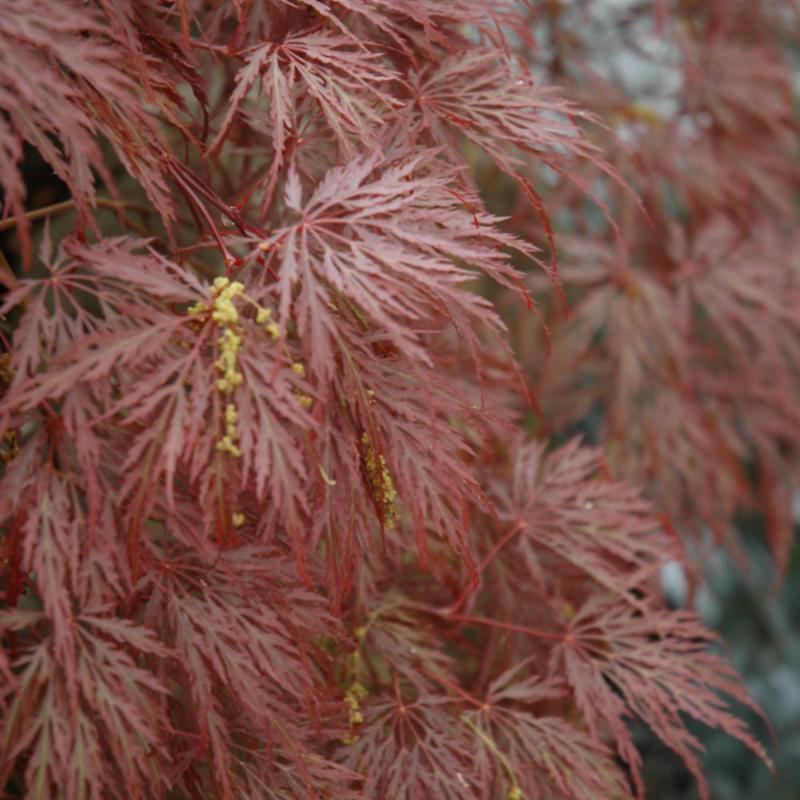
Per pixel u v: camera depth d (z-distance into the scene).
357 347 0.64
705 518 0.93
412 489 0.63
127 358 0.61
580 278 0.94
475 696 0.73
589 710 0.71
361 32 0.69
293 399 0.61
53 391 0.61
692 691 0.72
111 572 0.62
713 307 0.94
